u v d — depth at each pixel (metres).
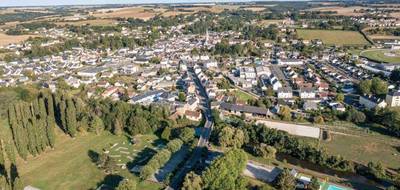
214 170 172.88
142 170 186.75
